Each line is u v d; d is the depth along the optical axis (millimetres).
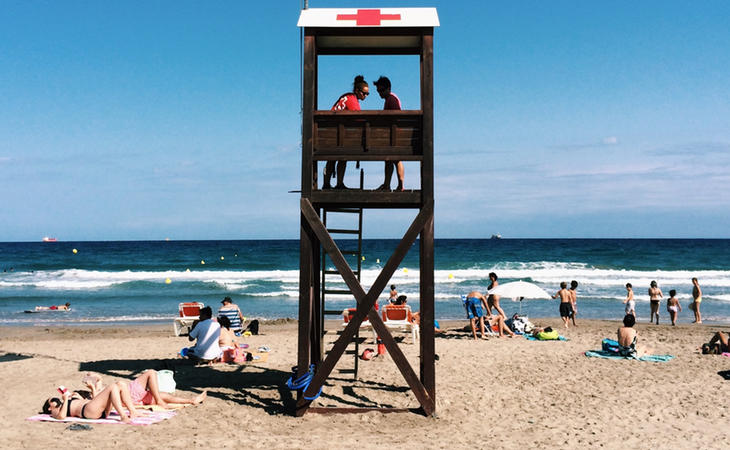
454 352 12609
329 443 6398
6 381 9719
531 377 10055
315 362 8820
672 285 37719
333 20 7500
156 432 6746
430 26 7496
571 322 20609
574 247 91188
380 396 8586
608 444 6484
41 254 79000
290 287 37125
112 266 56312
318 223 7449
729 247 87500
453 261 61406
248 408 7965
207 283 39188
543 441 6578
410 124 7547
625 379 9898
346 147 7570
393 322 13719
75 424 6992
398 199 7520
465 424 7277
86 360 12000
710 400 8469
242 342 14719
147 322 22938
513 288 15625
